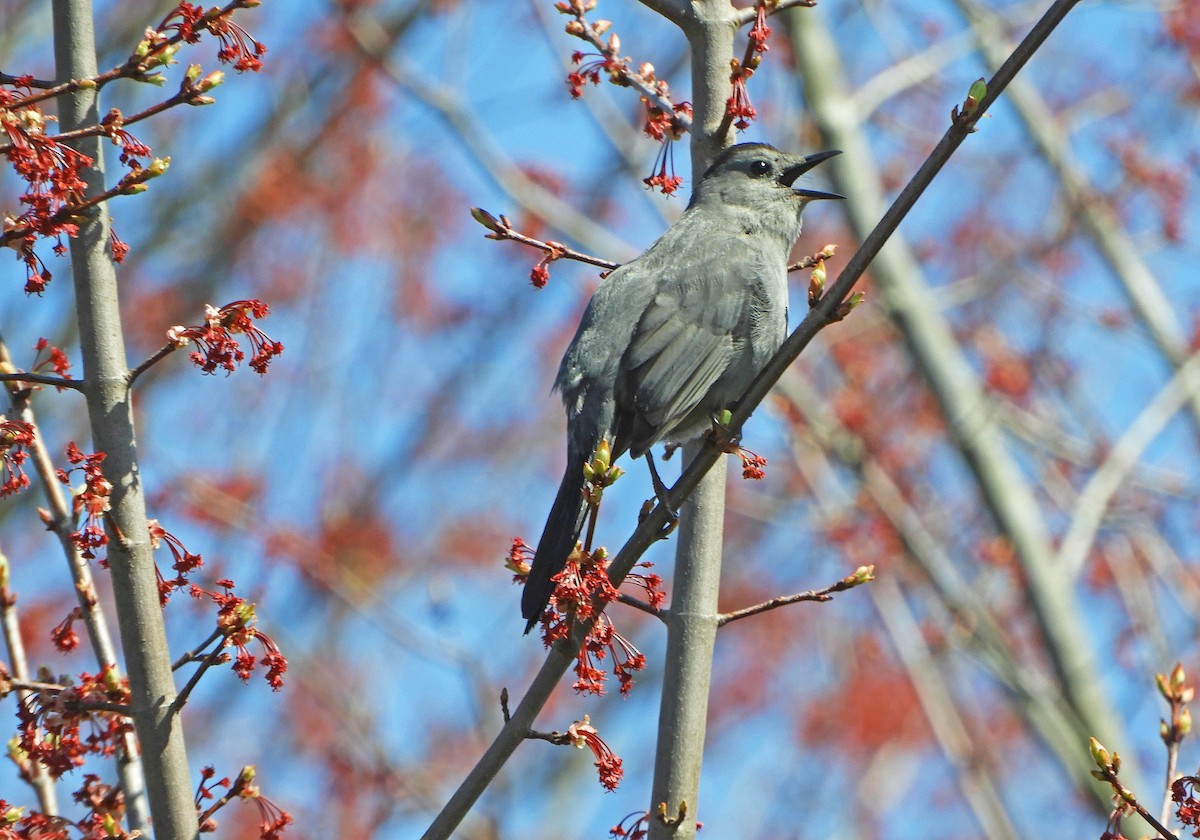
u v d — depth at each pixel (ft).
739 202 33.01
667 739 25.21
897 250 47.75
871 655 61.16
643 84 28.22
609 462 20.07
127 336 61.41
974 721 57.72
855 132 47.75
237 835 53.21
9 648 24.32
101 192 21.81
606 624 20.48
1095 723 42.16
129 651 21.09
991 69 51.96
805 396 49.83
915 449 53.52
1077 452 50.24
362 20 50.90
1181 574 49.06
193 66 20.57
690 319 29.66
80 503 20.47
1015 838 43.42
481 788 21.30
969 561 52.60
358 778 52.49
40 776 24.25
